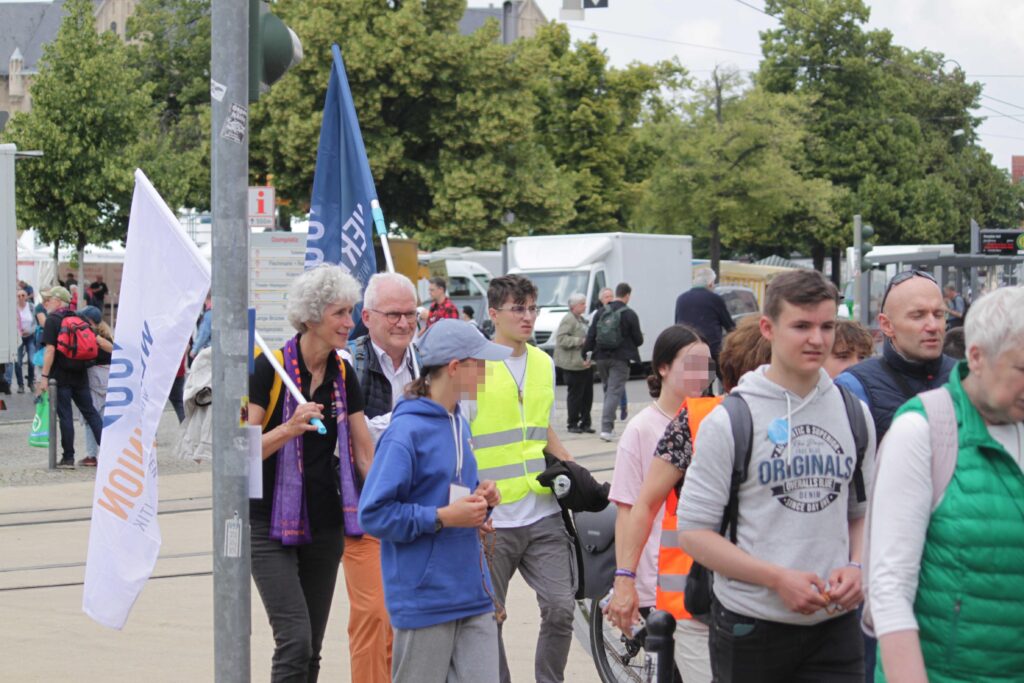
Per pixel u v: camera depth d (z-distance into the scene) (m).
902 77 63.31
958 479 3.21
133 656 7.58
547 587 6.29
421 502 4.84
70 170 33.81
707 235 47.62
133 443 5.29
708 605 4.30
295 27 38.12
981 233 28.66
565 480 6.09
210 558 10.21
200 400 12.07
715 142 43.06
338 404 5.68
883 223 59.59
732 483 4.01
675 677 5.27
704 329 16.95
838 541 4.00
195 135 47.72
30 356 27.34
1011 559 3.15
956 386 3.29
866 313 33.53
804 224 56.97
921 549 3.21
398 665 4.88
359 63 37.78
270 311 18.44
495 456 6.26
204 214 43.12
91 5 34.06
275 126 38.44
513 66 39.91
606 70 53.03
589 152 52.38
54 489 13.61
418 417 4.88
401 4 39.72
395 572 4.84
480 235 40.06
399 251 28.72
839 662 4.09
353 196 7.53
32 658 7.54
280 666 5.43
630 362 17.73
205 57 50.53
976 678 3.18
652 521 4.85
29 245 39.88
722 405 4.05
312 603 5.72
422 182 40.38
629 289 17.91
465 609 4.88
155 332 5.27
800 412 4.01
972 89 69.56
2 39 104.62
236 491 4.76
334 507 5.65
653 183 45.31
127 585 5.26
